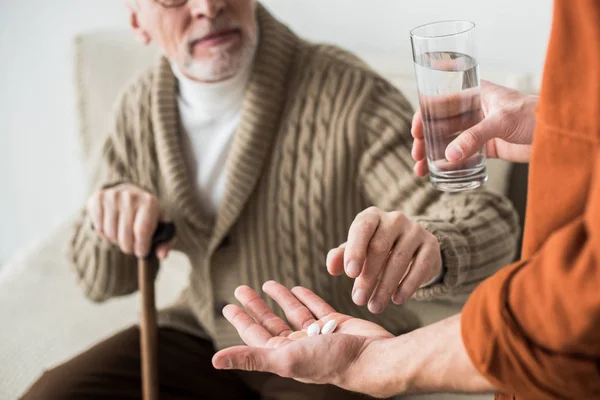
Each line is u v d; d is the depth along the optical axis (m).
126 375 1.55
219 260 1.53
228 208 1.46
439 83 0.97
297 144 1.46
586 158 0.72
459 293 1.22
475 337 0.72
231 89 1.47
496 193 1.34
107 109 2.04
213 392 1.57
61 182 2.66
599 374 0.69
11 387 1.69
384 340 0.83
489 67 1.76
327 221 1.46
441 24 0.98
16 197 2.76
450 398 1.31
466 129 0.98
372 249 0.99
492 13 1.75
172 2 1.39
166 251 1.42
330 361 0.83
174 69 1.52
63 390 1.50
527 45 1.74
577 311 0.67
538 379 0.70
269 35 1.49
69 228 2.18
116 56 2.00
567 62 0.72
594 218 0.66
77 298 1.92
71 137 2.55
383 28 1.90
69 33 2.37
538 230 0.77
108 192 1.46
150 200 1.43
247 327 0.94
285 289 1.01
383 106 1.45
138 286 1.62
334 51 1.51
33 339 1.79
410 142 1.42
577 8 0.70
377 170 1.42
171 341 1.61
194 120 1.51
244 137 1.45
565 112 0.73
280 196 1.47
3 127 2.64
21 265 2.05
